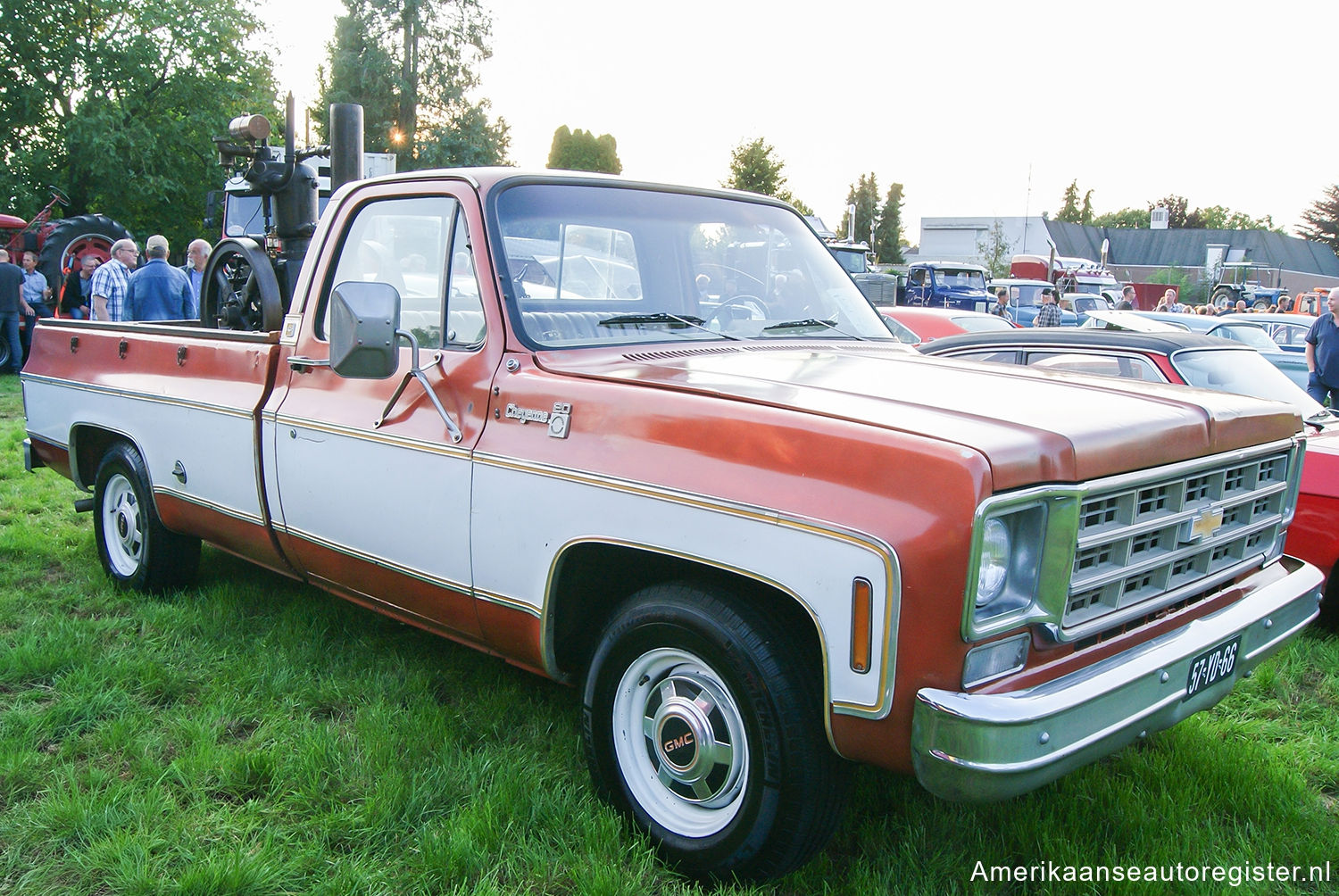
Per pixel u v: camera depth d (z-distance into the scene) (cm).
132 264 992
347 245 366
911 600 212
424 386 315
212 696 366
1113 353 542
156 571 465
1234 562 285
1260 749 342
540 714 356
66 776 308
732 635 245
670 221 357
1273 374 547
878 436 224
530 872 266
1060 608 221
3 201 2238
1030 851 276
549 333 309
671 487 252
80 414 493
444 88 3641
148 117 2464
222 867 260
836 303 387
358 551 346
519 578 291
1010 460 213
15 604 462
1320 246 6794
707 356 310
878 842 282
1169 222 10450
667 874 264
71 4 2300
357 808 291
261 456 381
